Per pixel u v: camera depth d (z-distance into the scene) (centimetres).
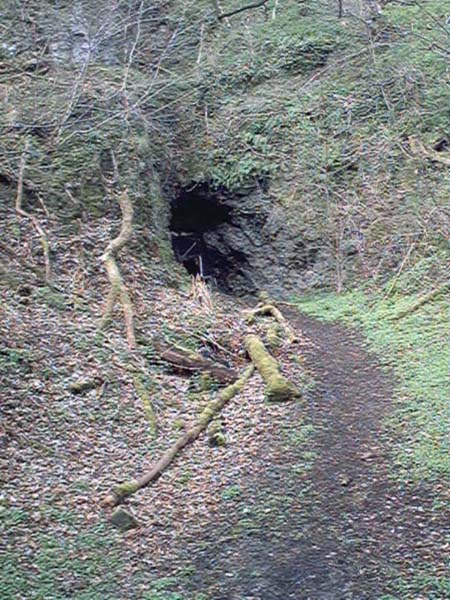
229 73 2259
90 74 2042
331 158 1962
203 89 2217
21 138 1738
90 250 1522
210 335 1334
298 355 1298
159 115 2089
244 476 897
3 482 843
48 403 1018
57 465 899
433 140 1888
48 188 1639
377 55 2161
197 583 699
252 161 2034
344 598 669
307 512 814
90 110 1858
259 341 1271
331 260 1817
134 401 1081
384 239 1736
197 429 1009
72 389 1065
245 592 682
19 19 2220
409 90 2006
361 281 1706
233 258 2002
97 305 1357
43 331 1191
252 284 1930
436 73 2033
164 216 1867
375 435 980
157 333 1298
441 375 1134
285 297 1830
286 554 741
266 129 2081
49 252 1452
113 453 954
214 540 770
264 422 1035
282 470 905
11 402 982
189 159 2084
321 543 757
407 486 850
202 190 2066
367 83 2086
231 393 1120
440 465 880
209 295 1570
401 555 729
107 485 876
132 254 1580
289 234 1908
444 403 1038
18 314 1223
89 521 802
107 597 673
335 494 848
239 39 2367
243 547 755
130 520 795
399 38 2209
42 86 1928
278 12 2444
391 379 1161
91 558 738
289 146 2033
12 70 2039
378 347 1312
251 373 1192
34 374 1067
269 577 705
